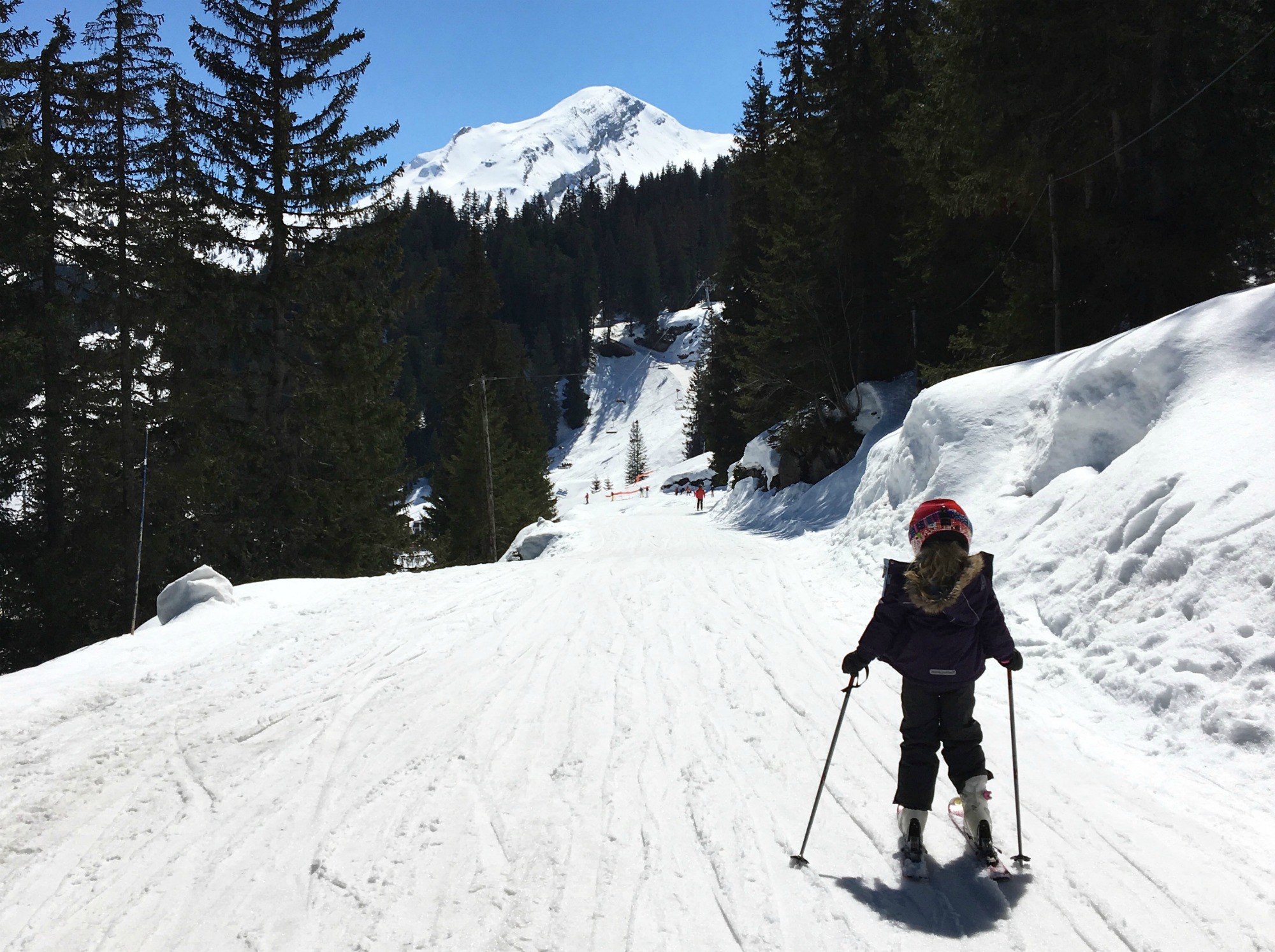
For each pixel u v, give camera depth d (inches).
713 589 400.5
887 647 133.0
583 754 186.2
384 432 1070.4
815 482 1181.1
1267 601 180.7
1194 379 273.6
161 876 139.3
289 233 935.0
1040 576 260.5
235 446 920.3
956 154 735.7
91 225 790.5
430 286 1037.2
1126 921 112.9
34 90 756.6
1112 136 604.1
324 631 335.3
